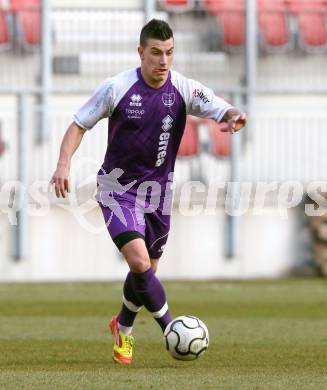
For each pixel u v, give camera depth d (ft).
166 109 77.20
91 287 173.68
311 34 211.00
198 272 194.18
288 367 77.41
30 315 124.57
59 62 201.16
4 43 200.13
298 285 177.27
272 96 203.92
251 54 197.88
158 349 90.58
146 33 75.10
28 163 189.78
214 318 120.88
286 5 212.64
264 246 196.44
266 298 152.05
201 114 78.48
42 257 189.37
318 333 104.83
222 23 205.77
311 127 199.11
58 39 201.16
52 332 105.60
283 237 196.95
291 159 198.39
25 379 68.74
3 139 189.57
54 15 200.95
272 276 196.44
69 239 190.08
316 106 201.98
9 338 99.71
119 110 77.00
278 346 93.09
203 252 194.49
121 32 202.49
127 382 66.69
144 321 117.08
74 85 201.16
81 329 108.78
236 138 195.21
